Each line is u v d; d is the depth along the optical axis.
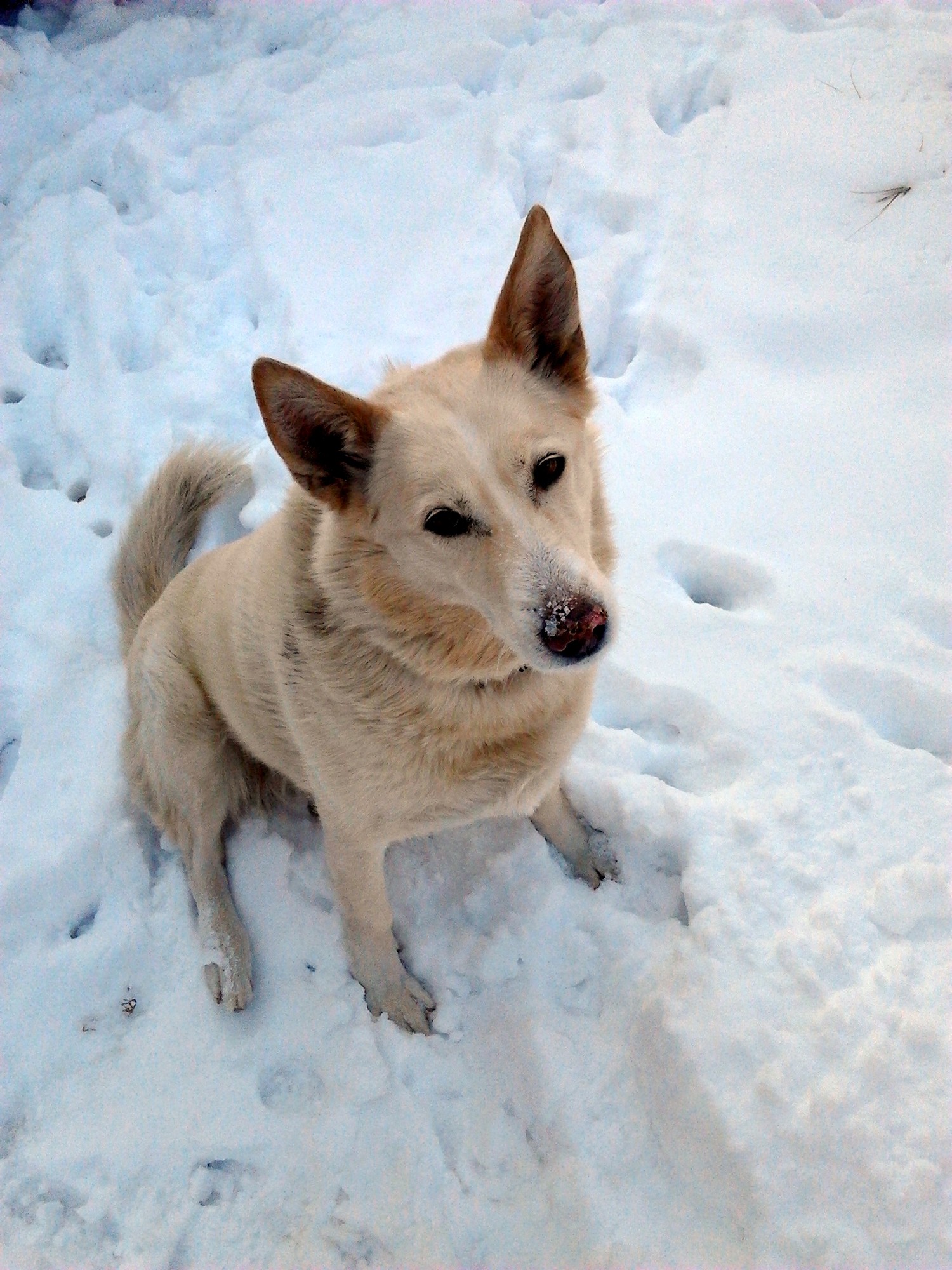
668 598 0.98
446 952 0.85
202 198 1.60
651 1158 0.73
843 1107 0.67
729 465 1.08
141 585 1.04
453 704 0.69
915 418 1.07
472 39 1.76
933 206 1.23
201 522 1.10
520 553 0.61
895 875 0.76
